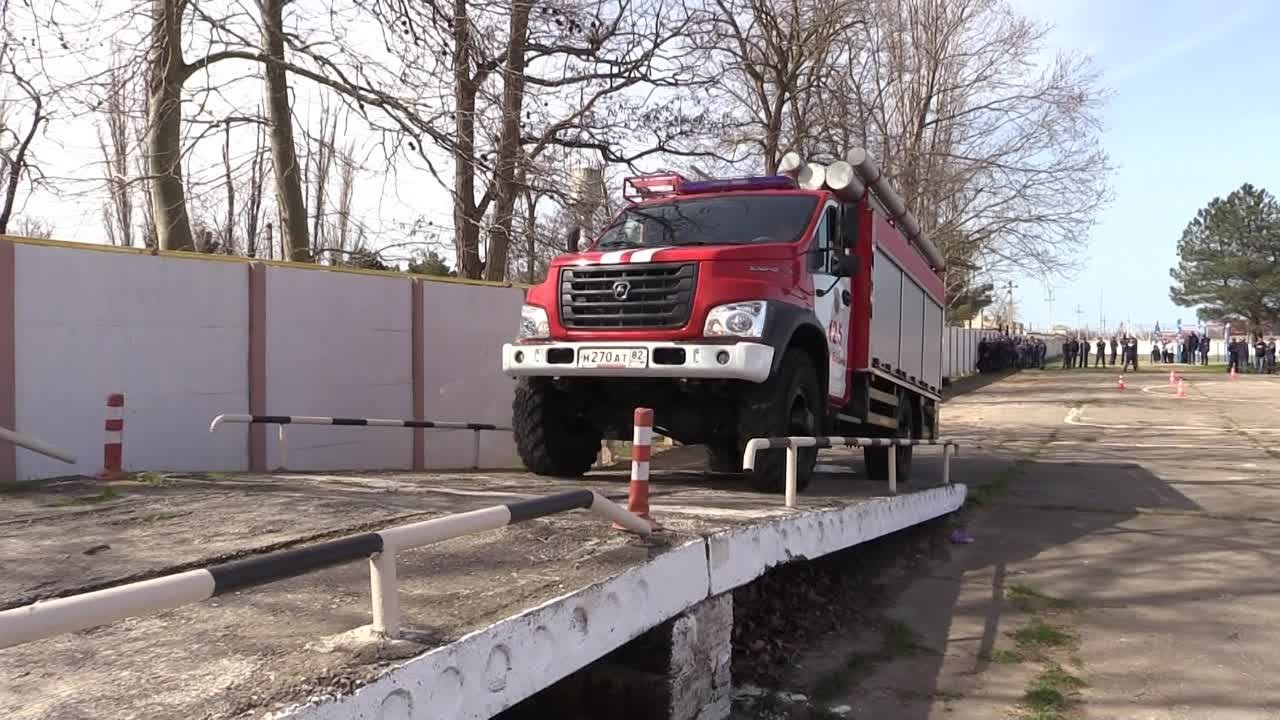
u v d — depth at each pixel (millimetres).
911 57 26984
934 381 11414
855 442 6566
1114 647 5574
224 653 2699
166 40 10656
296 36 11242
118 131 12344
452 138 11320
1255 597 6496
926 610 6406
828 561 6797
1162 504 9945
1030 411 23391
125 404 8836
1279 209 62812
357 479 7059
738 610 5434
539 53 13180
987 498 10227
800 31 18672
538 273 14305
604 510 3795
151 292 9031
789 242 6527
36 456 8203
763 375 5719
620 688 3932
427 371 11453
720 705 4316
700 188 7785
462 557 3873
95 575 3697
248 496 5715
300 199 12469
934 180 25219
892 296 8891
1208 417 20734
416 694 2551
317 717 2268
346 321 10641
